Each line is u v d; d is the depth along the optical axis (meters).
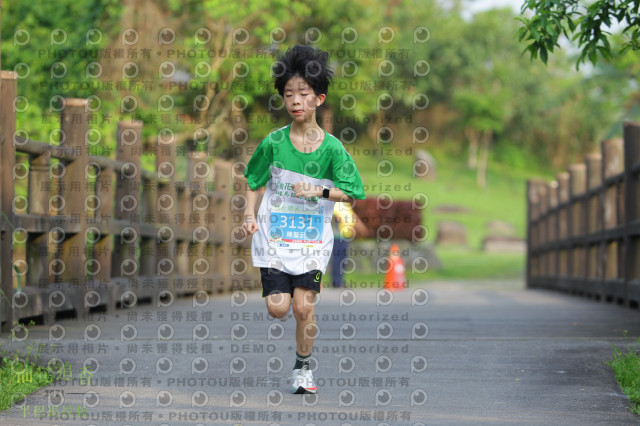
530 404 11.55
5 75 16.22
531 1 15.03
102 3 35.38
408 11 110.38
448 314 23.25
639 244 26.03
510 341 16.20
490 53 142.50
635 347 15.17
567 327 19.44
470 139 157.38
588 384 12.87
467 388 12.57
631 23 15.32
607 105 75.75
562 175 41.22
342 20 45.03
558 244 41.06
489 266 72.06
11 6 34.69
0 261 16.00
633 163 26.12
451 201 125.12
